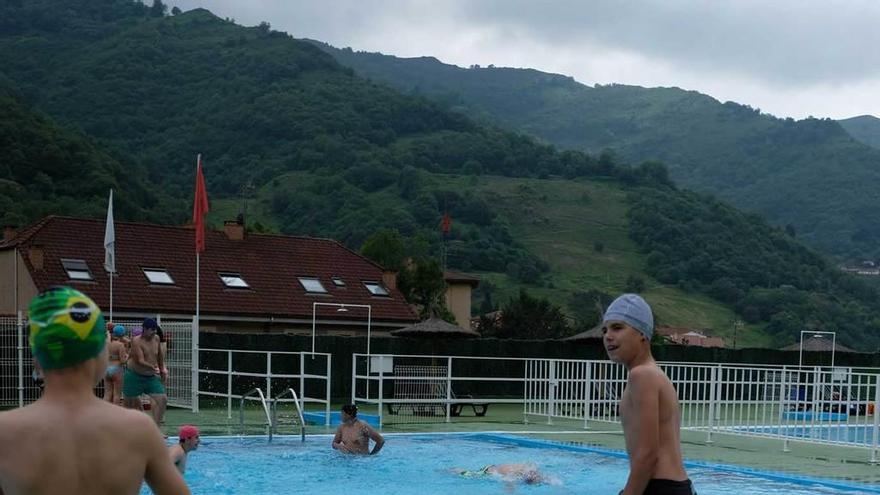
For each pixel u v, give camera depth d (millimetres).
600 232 131750
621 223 134750
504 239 116250
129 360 13867
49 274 29219
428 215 107938
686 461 14203
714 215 134250
